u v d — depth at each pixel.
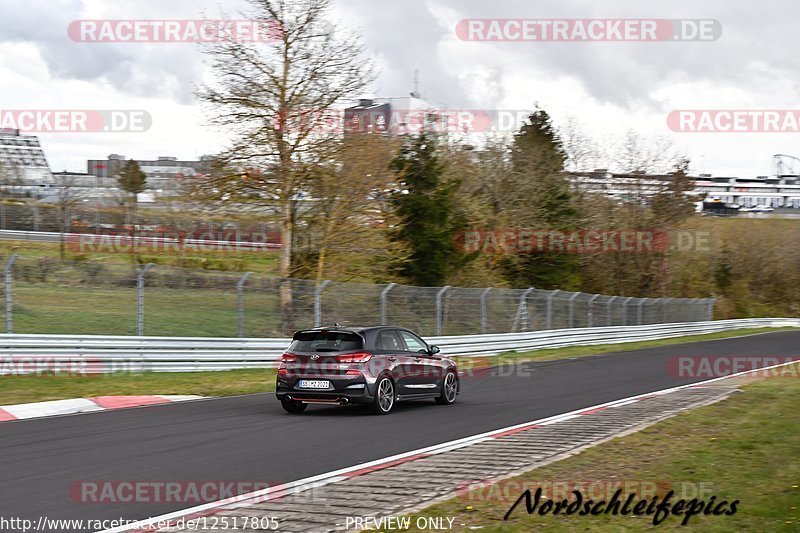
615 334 33.97
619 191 48.47
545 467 8.30
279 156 24.66
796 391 15.49
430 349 14.52
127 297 19.94
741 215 82.69
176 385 16.20
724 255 62.31
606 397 15.55
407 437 10.52
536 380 19.17
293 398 12.90
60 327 18.27
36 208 42.97
